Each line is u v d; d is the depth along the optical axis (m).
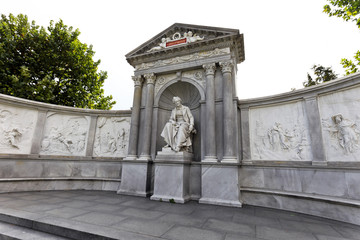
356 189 5.87
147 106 10.06
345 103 6.70
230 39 9.08
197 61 9.57
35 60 14.52
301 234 4.43
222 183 7.45
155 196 7.87
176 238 3.96
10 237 4.18
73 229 4.19
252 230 4.61
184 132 8.73
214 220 5.30
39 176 9.83
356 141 6.25
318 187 6.75
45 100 14.28
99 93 18.92
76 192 9.27
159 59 10.56
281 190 7.54
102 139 11.51
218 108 8.87
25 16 14.62
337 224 5.25
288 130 8.02
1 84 13.21
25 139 9.77
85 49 16.84
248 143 8.74
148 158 9.35
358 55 10.12
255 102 9.02
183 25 10.24
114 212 5.79
